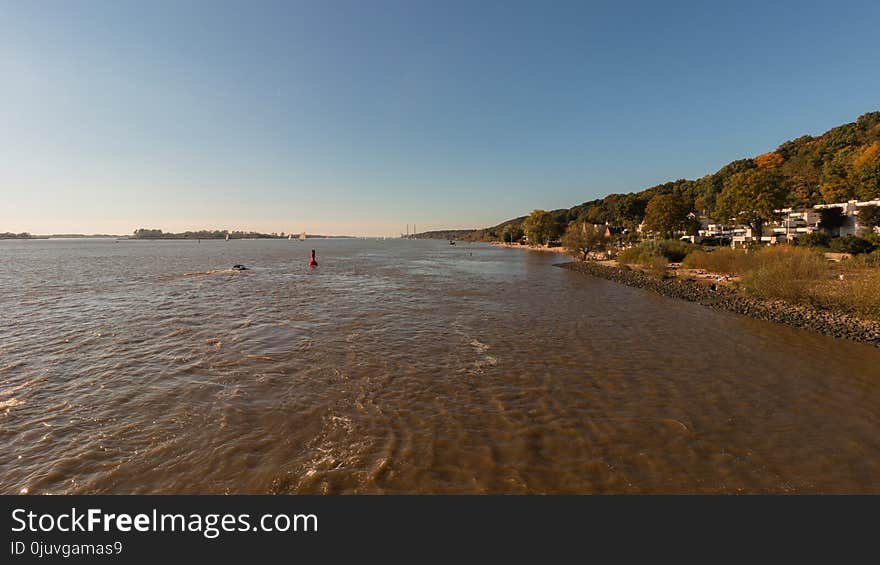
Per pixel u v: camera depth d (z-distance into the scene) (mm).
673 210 79500
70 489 7309
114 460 8164
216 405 10727
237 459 8211
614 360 14992
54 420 9844
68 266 60750
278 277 46062
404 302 28359
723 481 7590
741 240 72250
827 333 18766
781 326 20453
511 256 101500
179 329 19422
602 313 24297
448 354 15633
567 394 11719
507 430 9500
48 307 25453
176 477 7656
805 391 11938
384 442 8906
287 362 14445
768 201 57969
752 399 11375
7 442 8797
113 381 12461
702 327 20422
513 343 17344
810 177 91062
